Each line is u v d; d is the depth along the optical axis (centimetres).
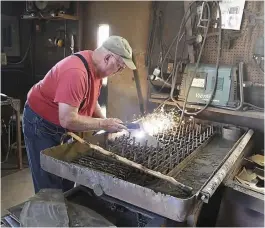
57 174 129
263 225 147
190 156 156
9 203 235
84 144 142
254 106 213
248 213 149
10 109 310
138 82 268
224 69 212
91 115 177
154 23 250
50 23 333
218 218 157
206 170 145
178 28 240
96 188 116
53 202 117
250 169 183
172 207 99
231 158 148
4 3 352
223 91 211
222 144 191
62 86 143
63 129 171
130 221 125
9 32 363
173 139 177
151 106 265
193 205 104
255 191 144
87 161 139
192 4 225
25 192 254
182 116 215
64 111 142
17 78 380
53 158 128
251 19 209
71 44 312
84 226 106
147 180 125
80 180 121
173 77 234
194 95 221
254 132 221
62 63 155
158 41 251
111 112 289
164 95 244
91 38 296
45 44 346
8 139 320
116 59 153
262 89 213
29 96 174
